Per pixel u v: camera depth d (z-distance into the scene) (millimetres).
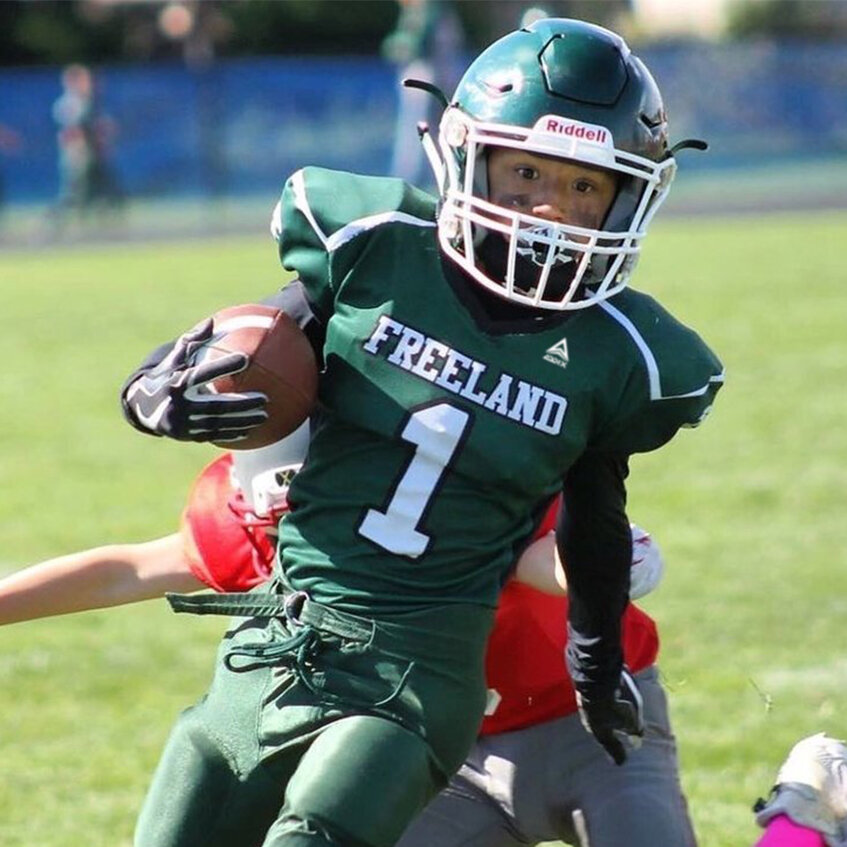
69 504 25578
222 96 76812
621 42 10031
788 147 80812
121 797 14633
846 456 27141
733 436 28922
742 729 15820
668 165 9984
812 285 47406
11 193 76188
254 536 10727
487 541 9625
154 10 101312
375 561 9477
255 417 9180
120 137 76250
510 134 9586
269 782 9352
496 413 9531
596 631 9922
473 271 9641
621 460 9922
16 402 34344
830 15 115250
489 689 10781
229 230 70438
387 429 9594
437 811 10953
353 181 10258
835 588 20203
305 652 9312
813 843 10227
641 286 48281
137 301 48812
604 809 10555
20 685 17734
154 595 11039
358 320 9789
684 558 21656
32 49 100875
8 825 14008
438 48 71125
